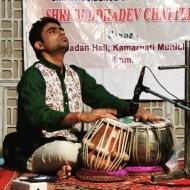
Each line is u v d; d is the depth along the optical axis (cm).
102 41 475
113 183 385
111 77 475
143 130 404
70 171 398
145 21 475
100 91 438
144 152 402
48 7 473
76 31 474
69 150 399
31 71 414
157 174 398
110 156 389
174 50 475
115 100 435
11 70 479
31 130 421
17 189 370
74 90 426
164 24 475
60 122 395
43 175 405
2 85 479
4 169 428
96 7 474
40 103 401
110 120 395
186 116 390
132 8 475
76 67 441
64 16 474
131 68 475
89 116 394
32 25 446
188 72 382
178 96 474
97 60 475
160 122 414
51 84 416
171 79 474
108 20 475
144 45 475
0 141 478
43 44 423
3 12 478
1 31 478
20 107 418
